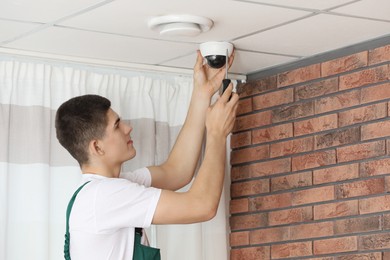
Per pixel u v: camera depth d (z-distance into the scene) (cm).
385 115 338
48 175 356
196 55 365
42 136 355
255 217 384
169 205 304
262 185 382
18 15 317
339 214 350
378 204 337
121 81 377
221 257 386
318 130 362
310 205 362
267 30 333
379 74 342
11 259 349
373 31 336
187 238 381
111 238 306
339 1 304
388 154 336
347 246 345
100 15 316
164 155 382
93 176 315
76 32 335
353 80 351
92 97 320
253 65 380
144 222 304
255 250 382
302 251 362
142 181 342
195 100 354
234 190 394
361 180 344
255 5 306
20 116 355
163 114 384
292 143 372
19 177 354
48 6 308
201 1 302
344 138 352
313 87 365
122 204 303
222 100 333
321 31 335
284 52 361
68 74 365
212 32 334
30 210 352
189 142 354
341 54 356
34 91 358
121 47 354
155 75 387
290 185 370
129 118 378
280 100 379
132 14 315
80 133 315
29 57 359
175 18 316
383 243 334
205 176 316
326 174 357
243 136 392
